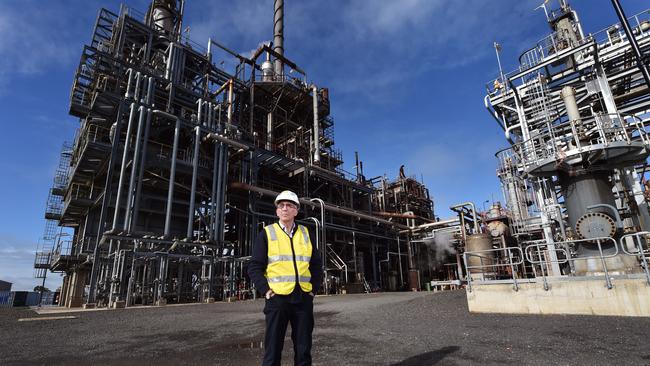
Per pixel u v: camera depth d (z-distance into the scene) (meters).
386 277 37.53
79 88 26.66
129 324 9.41
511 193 25.33
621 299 8.36
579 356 4.89
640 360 4.62
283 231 3.51
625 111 19.39
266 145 35.16
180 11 34.53
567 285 9.05
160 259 18.66
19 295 33.38
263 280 3.27
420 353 5.23
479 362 4.64
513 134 22.78
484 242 25.75
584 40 19.62
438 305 11.49
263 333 7.49
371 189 39.66
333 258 31.44
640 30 18.16
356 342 6.25
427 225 37.66
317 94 41.16
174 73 28.23
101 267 19.55
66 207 25.11
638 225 14.40
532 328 7.19
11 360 5.39
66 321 10.38
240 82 34.59
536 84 19.88
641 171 17.48
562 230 15.27
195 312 12.66
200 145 25.44
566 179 12.72
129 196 19.53
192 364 4.98
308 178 34.31
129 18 27.91
